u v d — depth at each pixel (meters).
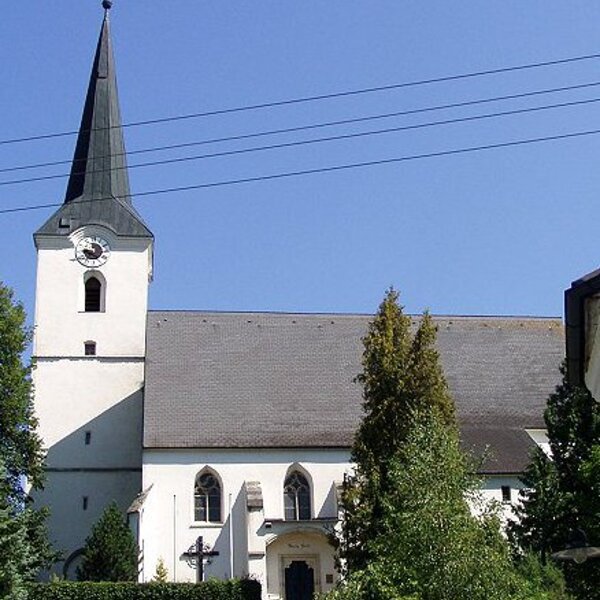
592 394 20.20
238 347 61.94
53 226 62.25
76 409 59.56
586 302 18.44
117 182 64.62
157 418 57.00
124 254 62.28
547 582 35.25
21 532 43.94
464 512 30.55
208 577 54.06
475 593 28.36
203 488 55.75
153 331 62.00
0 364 51.78
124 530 51.06
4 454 50.00
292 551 54.72
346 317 65.06
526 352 64.38
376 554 33.56
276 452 56.44
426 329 43.28
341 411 58.91
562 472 42.75
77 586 46.94
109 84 66.44
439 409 41.91
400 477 32.38
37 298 61.16
